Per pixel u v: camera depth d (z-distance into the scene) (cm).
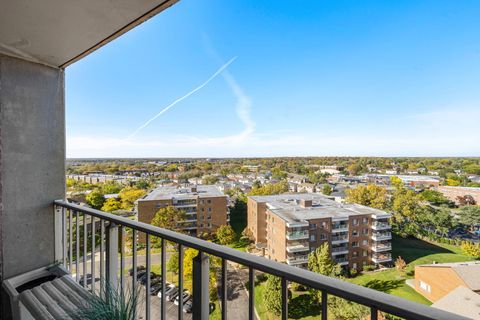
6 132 189
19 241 195
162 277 109
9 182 191
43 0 120
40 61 201
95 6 126
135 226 122
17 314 166
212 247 87
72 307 137
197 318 90
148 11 131
